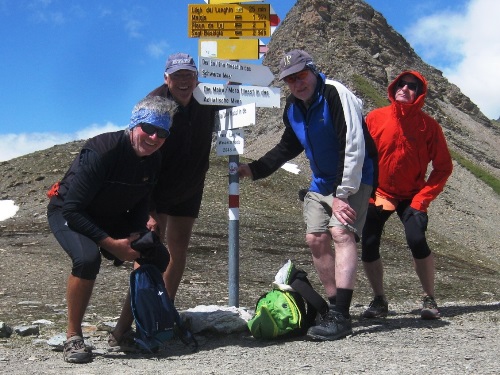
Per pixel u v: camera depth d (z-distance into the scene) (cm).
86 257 366
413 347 389
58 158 2058
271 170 490
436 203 4878
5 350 389
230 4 495
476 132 9738
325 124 426
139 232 383
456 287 884
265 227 1486
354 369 337
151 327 376
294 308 420
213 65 466
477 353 371
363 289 795
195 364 358
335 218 427
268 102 496
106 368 348
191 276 820
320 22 10700
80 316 373
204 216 1502
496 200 6134
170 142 432
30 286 684
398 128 491
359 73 9419
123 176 372
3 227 1280
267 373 333
